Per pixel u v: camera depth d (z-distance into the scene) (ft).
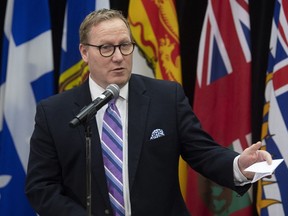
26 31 32.12
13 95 32.07
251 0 31.07
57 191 20.62
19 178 31.96
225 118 30.22
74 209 19.79
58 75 33.86
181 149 21.79
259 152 18.98
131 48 20.57
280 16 28.96
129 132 20.80
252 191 31.07
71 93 21.94
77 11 31.60
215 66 30.45
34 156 21.42
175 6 31.81
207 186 30.68
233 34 30.22
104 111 21.13
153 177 20.58
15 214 31.94
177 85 22.22
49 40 32.19
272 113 28.96
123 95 21.31
